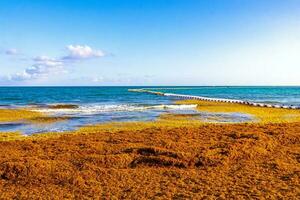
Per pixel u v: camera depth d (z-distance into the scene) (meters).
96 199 9.28
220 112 34.19
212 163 12.43
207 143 15.62
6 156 13.49
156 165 12.42
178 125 23.73
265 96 83.94
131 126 23.45
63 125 24.44
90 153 14.09
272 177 10.89
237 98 71.44
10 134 20.34
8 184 10.66
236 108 39.00
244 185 10.16
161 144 15.38
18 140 17.23
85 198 9.36
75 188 10.16
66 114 32.41
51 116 30.28
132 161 12.76
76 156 13.42
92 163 12.43
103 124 24.72
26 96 79.19
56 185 10.48
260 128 19.42
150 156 13.01
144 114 32.34
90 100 63.16
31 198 9.41
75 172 11.45
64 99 66.81
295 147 14.88
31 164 11.82
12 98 69.06
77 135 18.41
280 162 12.48
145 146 14.86
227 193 9.54
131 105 46.03
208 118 28.84
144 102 54.81
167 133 18.30
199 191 9.74
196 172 11.57
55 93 101.69
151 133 18.42
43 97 75.25
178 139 16.59
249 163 12.52
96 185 10.38
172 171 11.64
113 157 12.86
